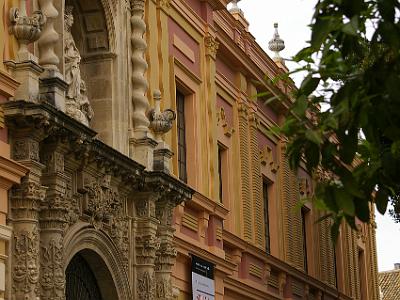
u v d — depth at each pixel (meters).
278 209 38.38
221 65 33.84
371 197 10.80
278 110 39.69
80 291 22.27
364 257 53.00
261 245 35.62
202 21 31.06
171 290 25.03
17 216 18.78
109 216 22.39
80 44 24.44
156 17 27.41
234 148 34.19
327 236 45.25
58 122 19.22
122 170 22.67
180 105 29.58
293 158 10.54
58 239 19.38
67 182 20.58
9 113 18.77
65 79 21.38
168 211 25.16
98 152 21.25
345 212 10.09
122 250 23.06
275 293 36.75
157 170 24.53
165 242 24.81
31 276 18.52
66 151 20.16
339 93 10.36
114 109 24.17
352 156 10.21
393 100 10.09
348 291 48.31
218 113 32.97
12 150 19.00
